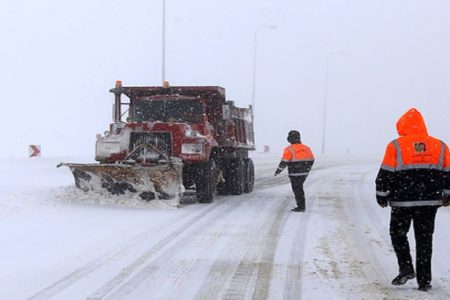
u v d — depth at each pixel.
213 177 13.05
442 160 6.09
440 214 11.74
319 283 6.35
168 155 12.14
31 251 7.55
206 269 6.88
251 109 17.11
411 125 6.16
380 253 7.86
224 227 9.66
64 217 10.10
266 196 14.73
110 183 11.95
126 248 7.87
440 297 5.89
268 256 7.58
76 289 6.00
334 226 9.98
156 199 11.89
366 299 5.80
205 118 12.85
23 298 5.70
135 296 5.82
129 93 13.88
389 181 6.13
